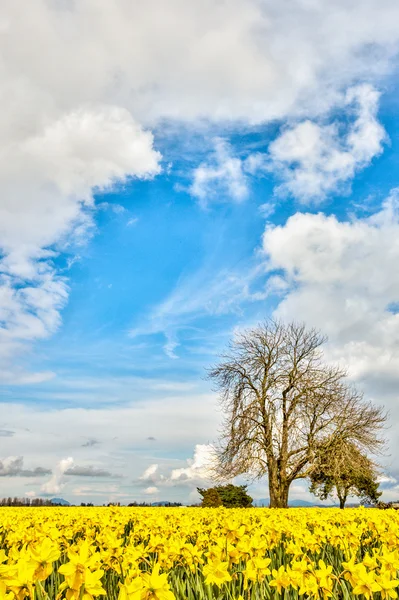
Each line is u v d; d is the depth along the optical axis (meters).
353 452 34.25
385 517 10.03
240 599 3.84
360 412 35.00
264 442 35.62
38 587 3.63
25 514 13.08
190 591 4.74
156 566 3.33
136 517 10.95
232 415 35.81
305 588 3.98
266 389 35.94
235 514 12.84
